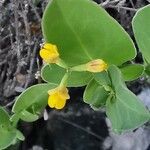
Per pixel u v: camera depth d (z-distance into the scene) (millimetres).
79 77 97
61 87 90
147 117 79
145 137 138
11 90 137
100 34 89
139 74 101
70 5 84
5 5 130
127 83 135
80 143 145
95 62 88
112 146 142
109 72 89
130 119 83
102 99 93
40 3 128
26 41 127
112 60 94
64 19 86
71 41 90
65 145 146
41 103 110
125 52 92
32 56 129
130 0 124
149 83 133
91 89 97
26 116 112
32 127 146
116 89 88
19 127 143
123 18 128
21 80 135
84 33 89
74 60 93
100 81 91
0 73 140
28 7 127
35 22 129
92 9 85
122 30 88
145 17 90
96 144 143
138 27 91
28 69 134
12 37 132
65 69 94
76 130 145
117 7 123
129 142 140
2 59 136
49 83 103
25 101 108
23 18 127
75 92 142
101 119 143
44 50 86
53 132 147
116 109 88
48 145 147
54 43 89
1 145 115
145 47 94
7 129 116
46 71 96
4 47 136
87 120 144
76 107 144
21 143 145
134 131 139
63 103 90
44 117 131
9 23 131
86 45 91
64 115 145
